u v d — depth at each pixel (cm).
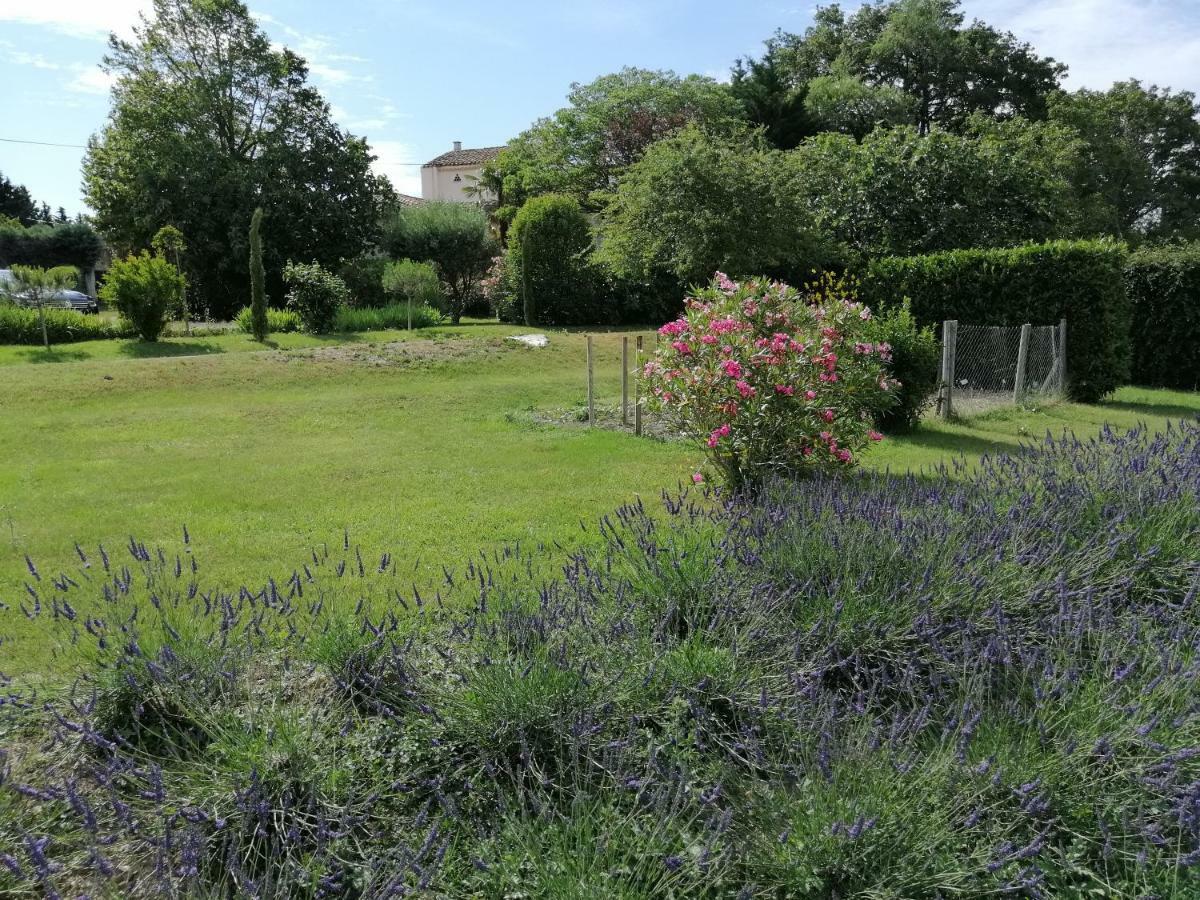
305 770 245
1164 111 3975
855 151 2070
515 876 211
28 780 255
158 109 2970
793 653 289
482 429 1012
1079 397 1357
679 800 230
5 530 591
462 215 3062
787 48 4312
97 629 304
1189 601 328
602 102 3531
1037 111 3916
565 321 2394
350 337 1939
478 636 295
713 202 1725
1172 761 233
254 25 3148
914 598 321
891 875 205
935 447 929
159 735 263
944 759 229
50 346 1722
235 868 213
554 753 255
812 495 459
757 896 210
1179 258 1559
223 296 3078
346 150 3291
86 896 203
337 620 309
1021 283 1396
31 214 6262
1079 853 220
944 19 3959
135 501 678
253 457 851
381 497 690
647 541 370
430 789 250
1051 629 308
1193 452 516
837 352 705
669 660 281
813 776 229
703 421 678
